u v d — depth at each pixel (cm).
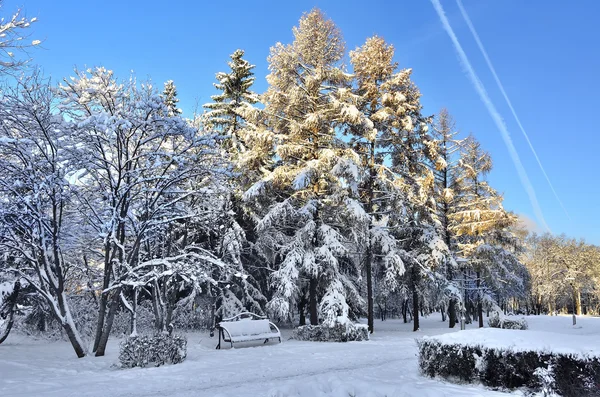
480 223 2442
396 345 1388
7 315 1405
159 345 1016
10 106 1080
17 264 1292
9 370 899
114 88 1237
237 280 2009
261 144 1767
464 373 735
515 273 3117
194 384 768
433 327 2900
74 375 873
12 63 958
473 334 806
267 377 830
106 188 1277
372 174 2094
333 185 1844
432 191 2292
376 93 2106
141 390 718
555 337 744
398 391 598
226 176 1427
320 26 1934
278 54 1919
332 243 1739
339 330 1559
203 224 1688
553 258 5522
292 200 1927
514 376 671
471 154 2927
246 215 2030
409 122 2044
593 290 6294
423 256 2205
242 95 2269
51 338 1612
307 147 1888
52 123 1128
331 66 1956
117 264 1305
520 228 3522
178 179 1305
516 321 2344
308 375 850
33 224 1113
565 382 620
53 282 1140
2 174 1087
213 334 1825
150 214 1302
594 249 6228
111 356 1155
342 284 1830
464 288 2488
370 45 2173
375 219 2314
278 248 2084
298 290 1859
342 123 1944
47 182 1078
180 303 1912
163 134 1238
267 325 1491
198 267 1309
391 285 1955
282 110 1981
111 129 1119
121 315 1828
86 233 1459
